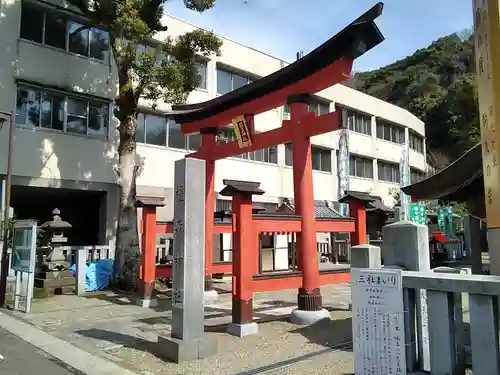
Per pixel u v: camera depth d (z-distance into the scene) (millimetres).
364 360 4418
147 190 17469
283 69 9078
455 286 3816
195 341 5984
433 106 45156
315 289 8328
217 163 20016
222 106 11422
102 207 16797
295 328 7766
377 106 30844
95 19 13078
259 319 8625
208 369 5473
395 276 4266
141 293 10656
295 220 8406
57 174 15227
